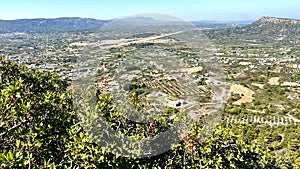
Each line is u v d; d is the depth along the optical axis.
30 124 7.64
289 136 48.72
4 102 6.81
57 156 7.78
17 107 7.16
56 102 9.34
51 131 7.93
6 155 5.89
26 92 9.69
